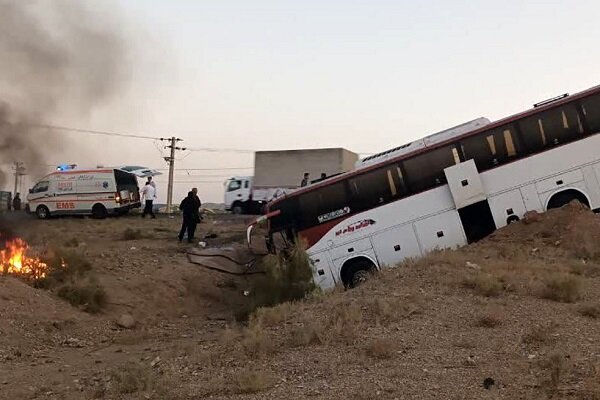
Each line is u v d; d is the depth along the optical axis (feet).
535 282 35.27
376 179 54.08
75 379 29.22
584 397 18.80
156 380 25.39
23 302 43.09
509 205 52.34
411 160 54.03
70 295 47.16
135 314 48.85
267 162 116.06
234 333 33.22
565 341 25.02
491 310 30.27
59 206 116.88
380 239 53.16
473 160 53.16
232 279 60.23
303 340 28.19
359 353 25.84
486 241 49.88
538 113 53.42
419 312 31.12
